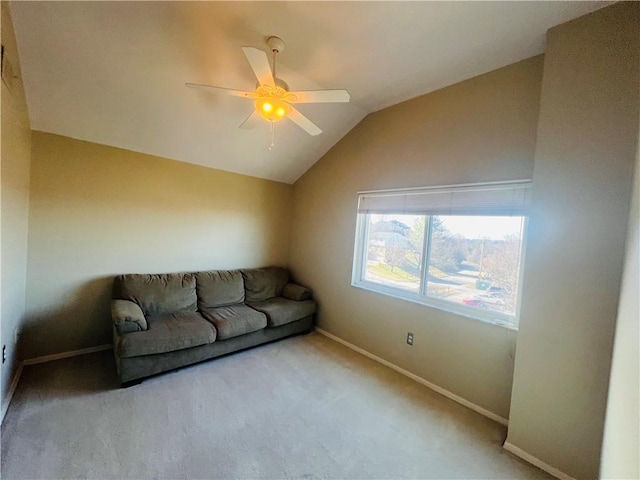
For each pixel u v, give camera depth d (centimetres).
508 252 220
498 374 218
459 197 246
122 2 175
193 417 199
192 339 253
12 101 183
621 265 149
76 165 269
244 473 157
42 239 255
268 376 260
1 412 180
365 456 175
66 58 204
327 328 371
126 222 300
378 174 312
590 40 162
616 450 138
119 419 191
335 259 363
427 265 274
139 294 280
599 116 158
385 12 173
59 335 268
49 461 155
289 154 366
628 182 148
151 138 293
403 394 245
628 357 133
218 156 342
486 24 179
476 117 236
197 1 173
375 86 261
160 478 150
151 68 223
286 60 226
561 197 170
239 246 392
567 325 167
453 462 175
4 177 173
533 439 179
